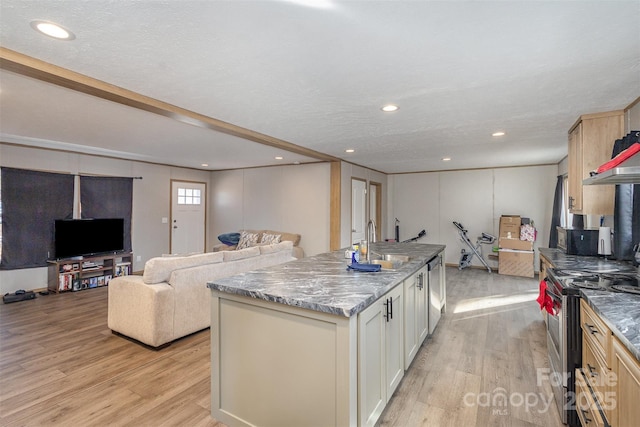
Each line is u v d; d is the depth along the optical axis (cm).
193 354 291
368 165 675
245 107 291
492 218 694
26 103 293
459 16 153
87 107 304
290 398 177
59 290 488
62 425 195
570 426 196
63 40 178
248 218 724
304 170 641
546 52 188
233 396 198
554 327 229
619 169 166
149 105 269
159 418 204
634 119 269
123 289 314
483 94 256
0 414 205
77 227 516
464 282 578
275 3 144
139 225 633
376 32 168
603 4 143
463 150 496
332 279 215
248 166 706
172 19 158
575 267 265
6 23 161
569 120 325
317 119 328
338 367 160
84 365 269
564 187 572
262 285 198
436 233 754
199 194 764
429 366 272
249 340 191
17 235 473
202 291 334
